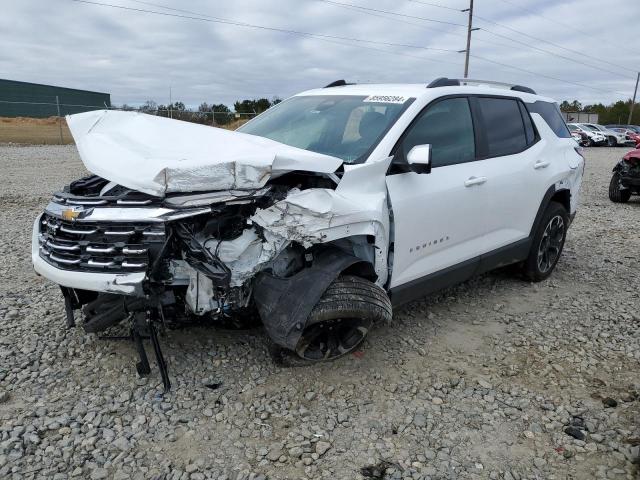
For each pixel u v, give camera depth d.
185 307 3.36
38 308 4.60
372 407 3.38
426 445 3.05
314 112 4.53
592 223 9.26
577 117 61.31
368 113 4.20
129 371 3.63
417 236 4.00
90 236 3.12
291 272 3.47
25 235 7.16
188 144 3.43
